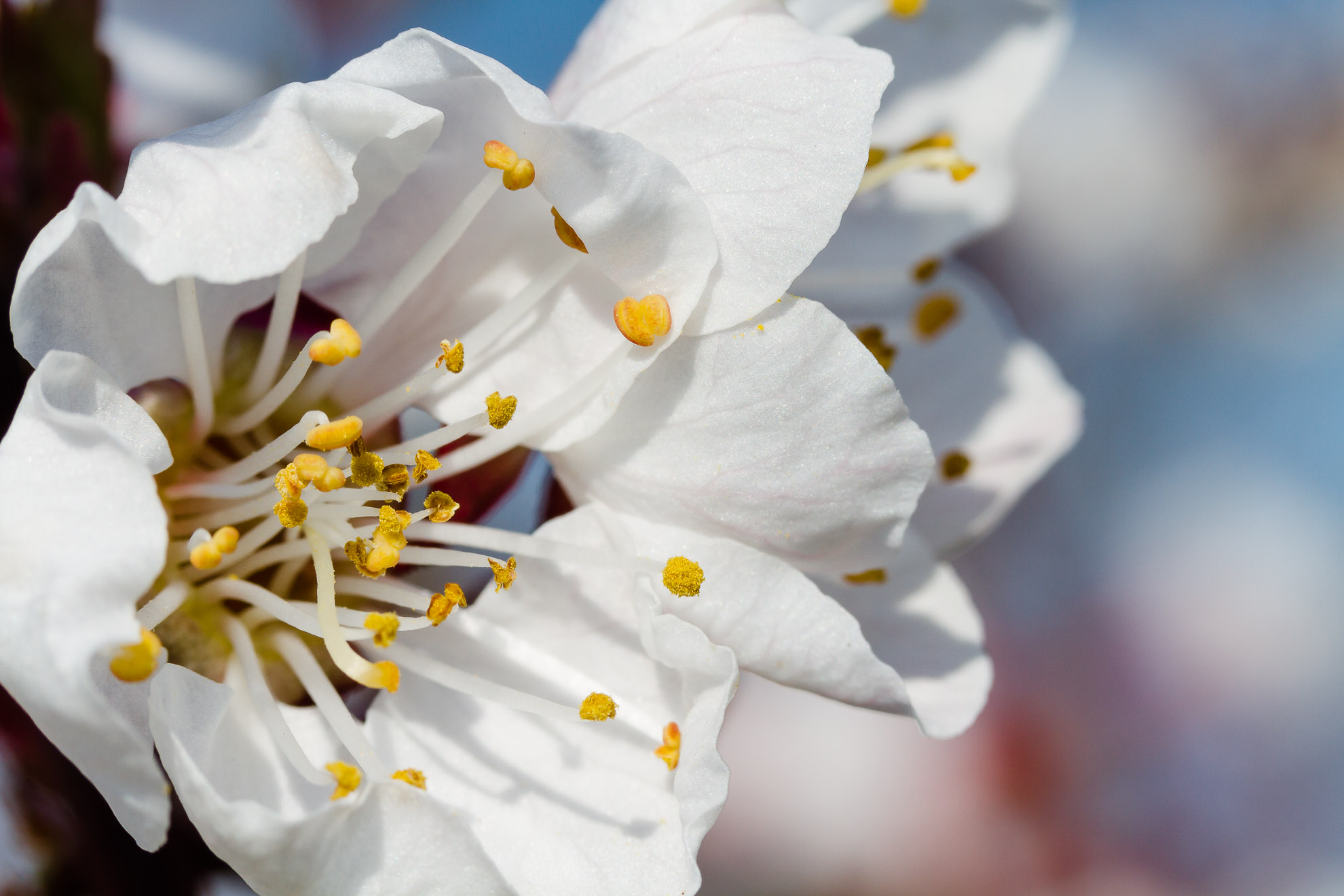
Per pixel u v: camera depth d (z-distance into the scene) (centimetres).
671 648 10
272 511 10
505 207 10
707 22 10
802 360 10
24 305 9
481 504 10
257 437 10
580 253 10
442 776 10
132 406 10
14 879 11
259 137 9
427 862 9
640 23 10
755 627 10
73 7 11
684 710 10
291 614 10
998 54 11
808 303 10
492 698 10
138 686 9
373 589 10
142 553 9
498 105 10
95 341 10
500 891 9
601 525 10
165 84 13
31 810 11
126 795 9
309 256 10
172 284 10
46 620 9
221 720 10
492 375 10
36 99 11
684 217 10
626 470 10
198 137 10
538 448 10
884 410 10
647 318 10
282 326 10
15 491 9
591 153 10
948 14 11
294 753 10
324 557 10
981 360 12
